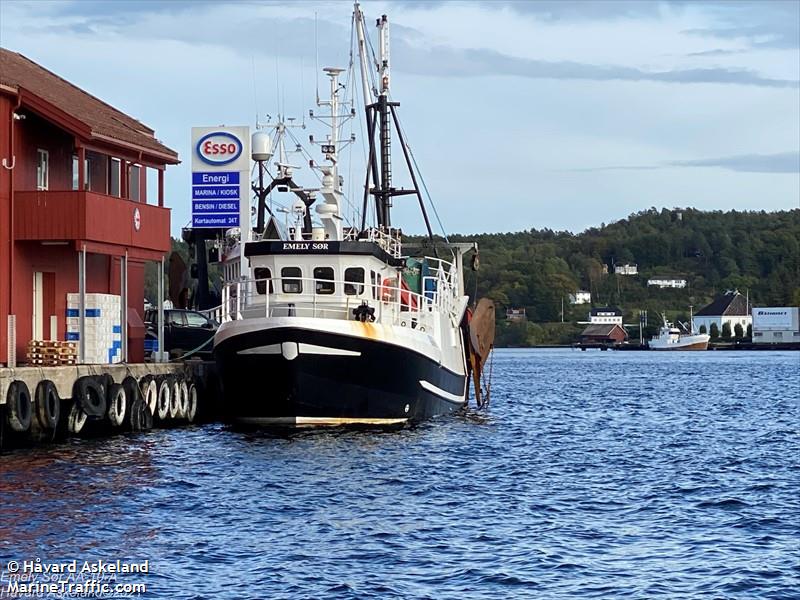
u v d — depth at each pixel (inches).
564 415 2837.1
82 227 1988.2
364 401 1973.4
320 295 2004.2
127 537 1154.0
